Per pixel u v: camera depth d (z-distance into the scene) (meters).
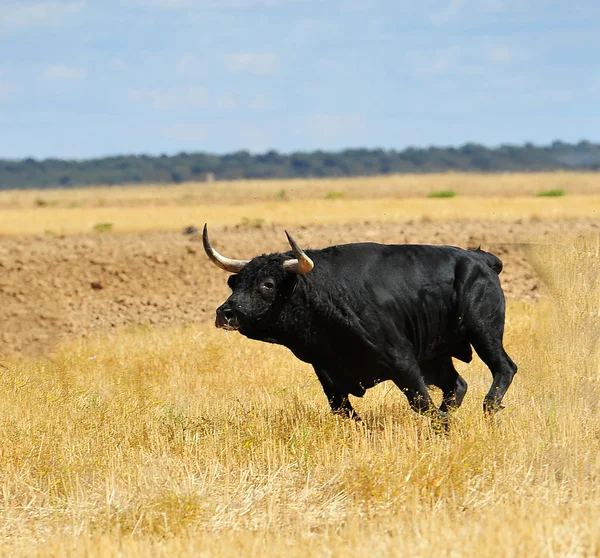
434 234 100.62
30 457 33.56
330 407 38.69
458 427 34.94
